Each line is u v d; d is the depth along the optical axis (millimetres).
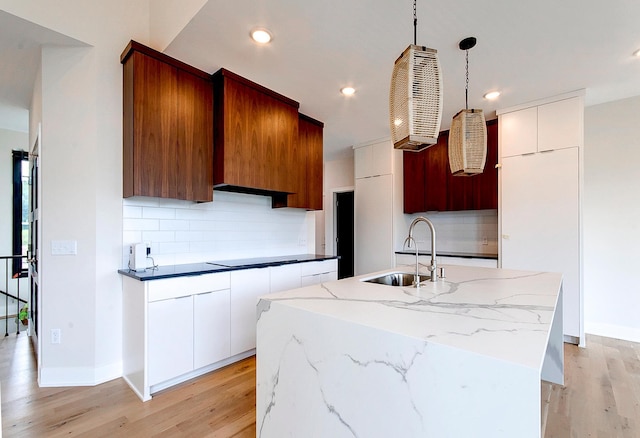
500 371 844
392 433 1063
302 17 2119
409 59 1558
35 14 2232
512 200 3602
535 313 1288
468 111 2088
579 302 3197
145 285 2213
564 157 3281
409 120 1550
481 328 1101
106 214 2539
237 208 3516
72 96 2494
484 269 2619
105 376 2500
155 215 2832
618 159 3451
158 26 2635
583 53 2529
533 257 3453
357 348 1166
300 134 3791
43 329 2428
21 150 4766
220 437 1808
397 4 1980
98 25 2529
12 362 2840
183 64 2689
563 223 3287
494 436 853
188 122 2717
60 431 1858
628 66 2730
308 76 2943
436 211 4633
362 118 3988
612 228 3477
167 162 2582
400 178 4840
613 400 2207
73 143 2486
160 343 2275
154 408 2100
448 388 940
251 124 3039
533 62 2666
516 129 3574
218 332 2637
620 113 3443
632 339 3346
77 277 2461
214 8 2037
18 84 3238
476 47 2443
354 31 2270
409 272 2430
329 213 6441
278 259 3553
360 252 5121
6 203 4645
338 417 1224
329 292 1691
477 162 2084
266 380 1541
